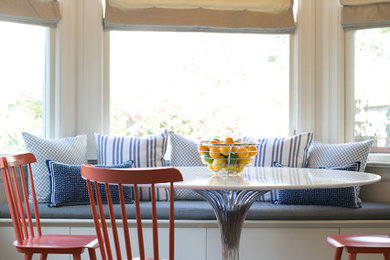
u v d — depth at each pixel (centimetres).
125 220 175
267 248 312
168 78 399
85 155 367
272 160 356
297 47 395
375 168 369
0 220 314
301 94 394
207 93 400
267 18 394
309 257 312
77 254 224
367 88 390
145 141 361
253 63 400
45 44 379
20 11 362
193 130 399
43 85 379
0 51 367
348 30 388
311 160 366
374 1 382
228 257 233
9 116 370
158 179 168
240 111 400
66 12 378
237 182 202
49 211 314
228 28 392
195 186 190
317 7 396
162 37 398
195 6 392
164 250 309
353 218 317
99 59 383
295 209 316
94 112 382
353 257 230
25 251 226
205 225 310
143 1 388
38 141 345
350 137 392
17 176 356
